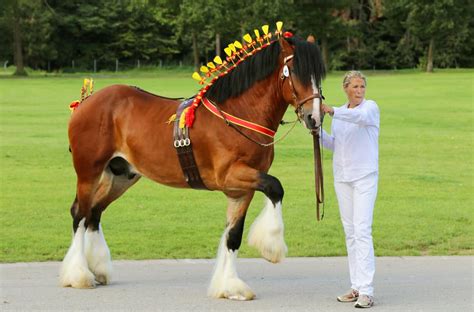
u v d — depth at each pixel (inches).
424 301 313.1
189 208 545.6
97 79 2309.3
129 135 340.8
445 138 944.9
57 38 3100.4
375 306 305.9
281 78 314.3
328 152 828.6
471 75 2476.6
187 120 323.9
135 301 313.3
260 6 2635.3
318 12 2763.3
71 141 350.6
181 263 388.2
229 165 318.0
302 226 482.6
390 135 971.9
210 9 2691.9
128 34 3157.0
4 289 332.2
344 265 383.9
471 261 388.5
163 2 2824.8
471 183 650.2
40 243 433.7
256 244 311.4
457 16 2837.1
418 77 2361.0
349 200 318.0
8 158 775.1
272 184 308.2
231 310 300.4
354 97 315.9
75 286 334.3
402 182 651.5
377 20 3184.1
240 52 334.0
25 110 1280.8
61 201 566.6
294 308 303.9
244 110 320.8
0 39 3021.7
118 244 432.8
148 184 647.1
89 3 3176.7
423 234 458.6
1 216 511.5
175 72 2906.0
